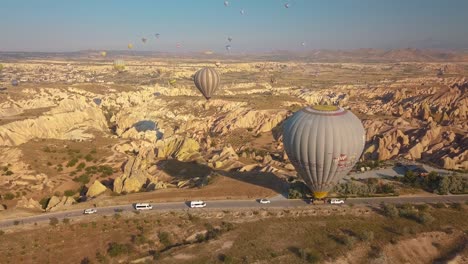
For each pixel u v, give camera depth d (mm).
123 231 56000
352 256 49469
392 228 54875
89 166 92438
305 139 57562
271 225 55844
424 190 67188
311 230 54531
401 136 102312
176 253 50000
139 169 84875
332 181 60219
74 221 58156
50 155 94500
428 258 50406
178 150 101125
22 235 54750
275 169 80000
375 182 69688
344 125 57469
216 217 58469
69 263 50906
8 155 89875
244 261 48062
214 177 74688
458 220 56625
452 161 81125
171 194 66438
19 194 77375
